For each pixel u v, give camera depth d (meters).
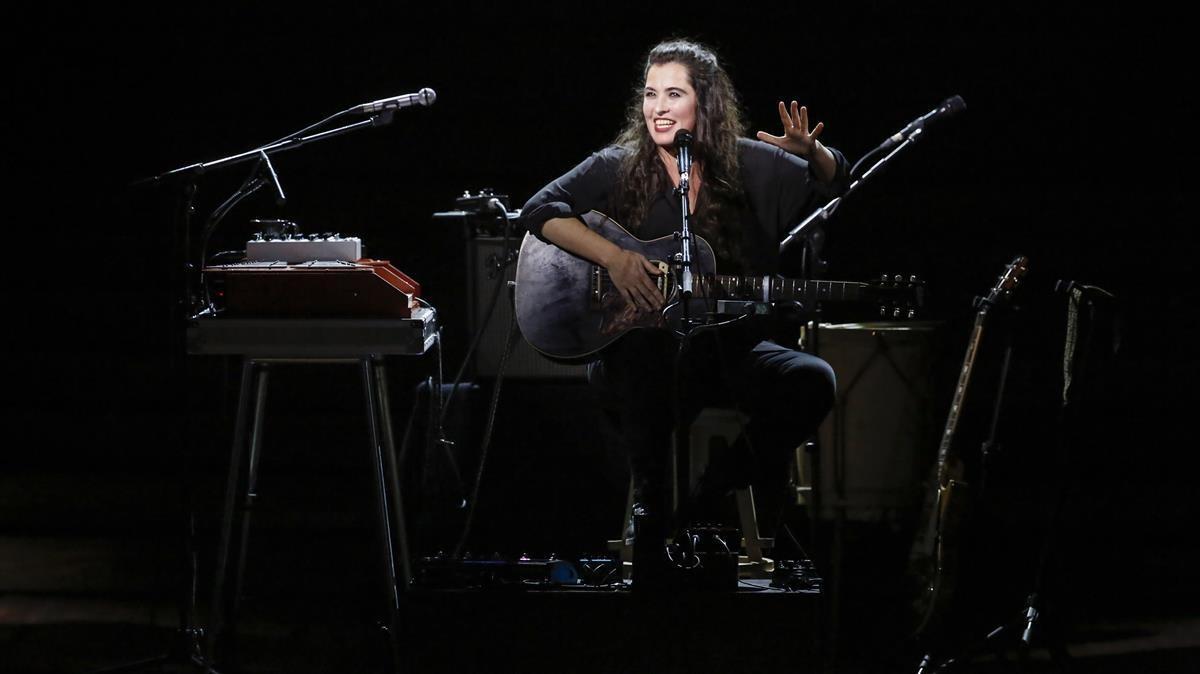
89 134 13.74
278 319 8.02
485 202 10.72
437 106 13.55
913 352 11.31
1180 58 13.05
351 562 11.40
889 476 11.36
